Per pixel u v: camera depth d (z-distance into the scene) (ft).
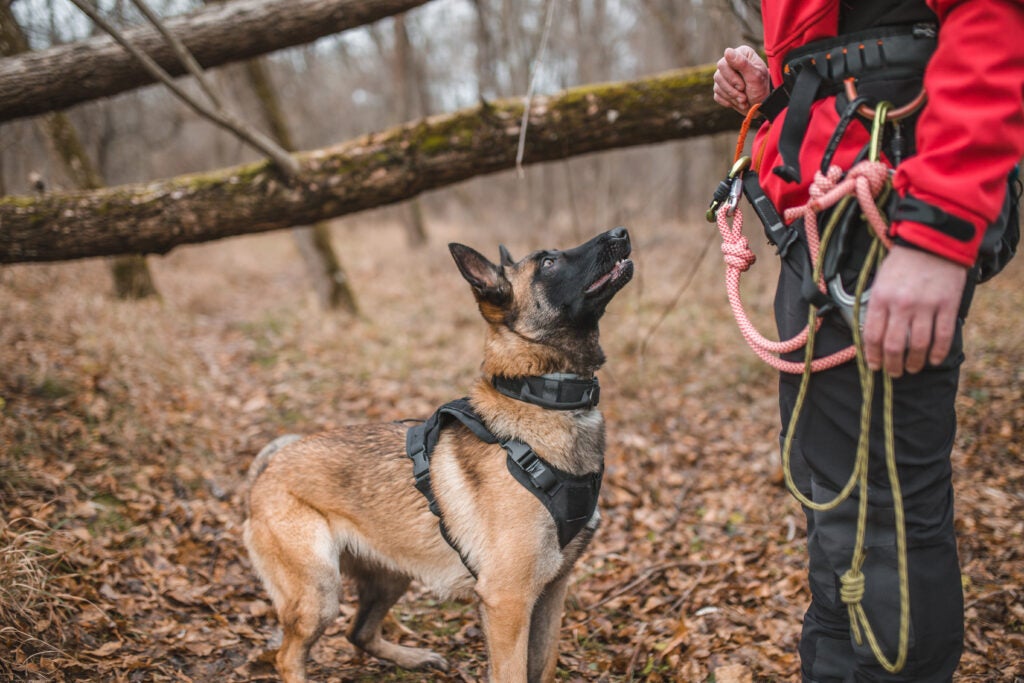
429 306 35.29
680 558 13.42
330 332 30.30
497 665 8.31
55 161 29.58
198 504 14.78
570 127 14.78
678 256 41.27
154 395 20.12
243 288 44.16
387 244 62.23
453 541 8.75
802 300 5.44
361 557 9.86
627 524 14.93
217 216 14.89
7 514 12.36
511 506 8.32
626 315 30.22
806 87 5.37
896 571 5.16
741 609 11.32
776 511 14.66
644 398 21.75
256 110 35.96
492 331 9.10
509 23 19.90
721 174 35.76
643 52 44.52
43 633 9.90
